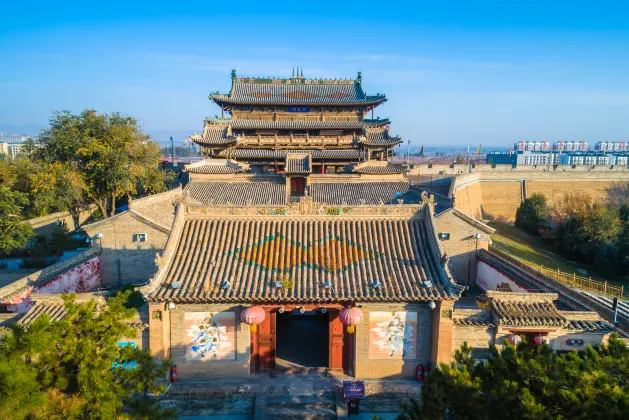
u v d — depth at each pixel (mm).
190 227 25344
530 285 30094
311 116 66688
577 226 56344
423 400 13078
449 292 21391
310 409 21234
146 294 20922
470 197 72750
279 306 22438
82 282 35688
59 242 50312
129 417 13078
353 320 21328
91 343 12812
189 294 21219
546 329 22047
